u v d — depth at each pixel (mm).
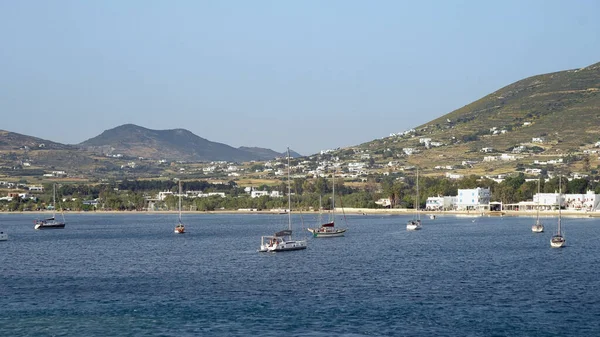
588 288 114500
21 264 157375
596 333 86000
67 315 98125
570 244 192000
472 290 113250
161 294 113062
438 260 154875
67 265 154750
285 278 128125
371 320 92562
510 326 89188
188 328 90125
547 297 106812
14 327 91750
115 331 89312
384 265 146125
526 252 171000
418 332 86688
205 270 141875
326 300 105812
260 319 93875
